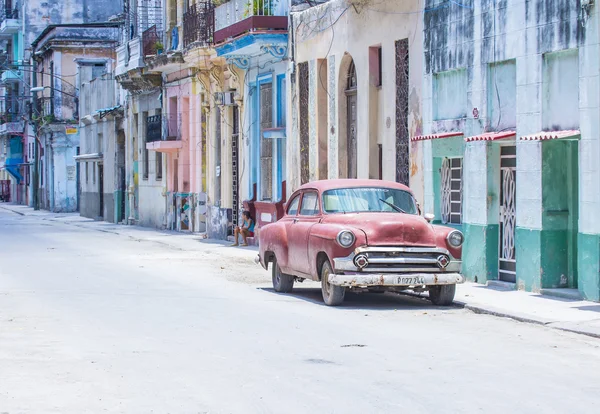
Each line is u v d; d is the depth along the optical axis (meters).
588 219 16.16
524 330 13.52
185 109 40.16
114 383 9.88
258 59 31.55
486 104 19.11
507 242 18.94
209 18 34.25
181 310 15.67
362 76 24.03
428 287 16.47
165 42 41.22
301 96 28.05
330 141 26.02
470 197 19.58
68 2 76.88
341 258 15.52
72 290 18.83
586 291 16.28
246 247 31.14
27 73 77.94
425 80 21.19
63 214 64.00
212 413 8.61
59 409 8.79
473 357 11.24
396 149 22.55
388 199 17.02
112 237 38.41
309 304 16.56
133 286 19.66
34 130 73.56
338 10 25.28
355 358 11.16
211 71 35.56
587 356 11.37
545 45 17.20
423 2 21.20
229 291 18.80
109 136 52.66
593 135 15.98
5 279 21.05
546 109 17.38
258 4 28.95
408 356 11.29
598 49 15.86
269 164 31.39
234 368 10.59
